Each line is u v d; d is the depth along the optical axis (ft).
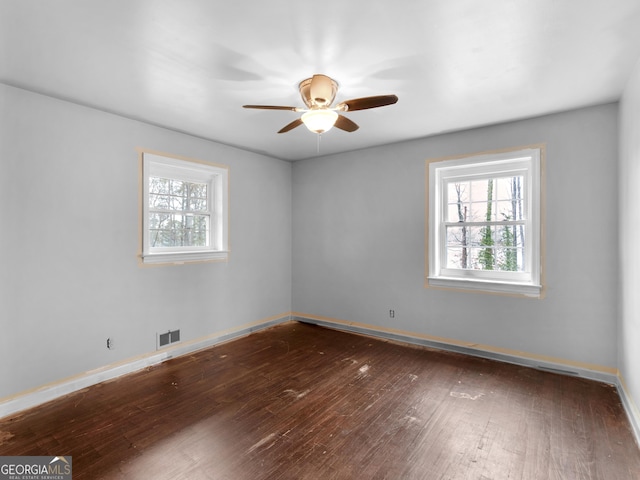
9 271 7.80
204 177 12.50
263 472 5.75
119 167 9.78
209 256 12.32
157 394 8.57
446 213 12.11
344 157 14.24
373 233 13.52
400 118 10.12
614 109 8.99
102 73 7.27
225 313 12.97
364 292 13.84
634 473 5.69
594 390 8.69
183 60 6.75
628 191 7.70
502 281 10.80
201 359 11.00
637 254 6.92
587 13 5.33
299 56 6.61
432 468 5.84
